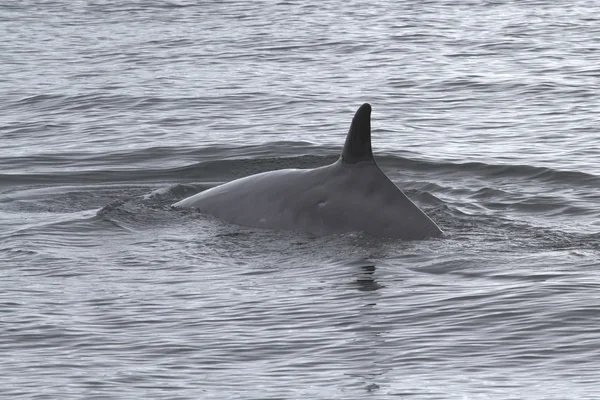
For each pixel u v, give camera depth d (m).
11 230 53.38
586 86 111.38
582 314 38.44
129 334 37.31
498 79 117.56
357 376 33.22
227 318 39.00
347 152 52.28
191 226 52.94
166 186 67.56
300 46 149.62
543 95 106.69
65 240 50.97
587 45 146.38
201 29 174.75
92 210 58.56
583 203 60.94
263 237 50.62
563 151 78.50
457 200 62.50
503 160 75.19
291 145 83.25
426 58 136.12
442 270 45.12
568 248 49.06
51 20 193.38
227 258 47.47
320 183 52.47
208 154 80.31
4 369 34.06
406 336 36.72
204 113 99.12
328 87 114.06
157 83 118.31
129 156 79.44
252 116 97.25
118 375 33.50
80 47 153.88
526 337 36.31
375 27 172.75
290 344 36.16
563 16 185.38
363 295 41.50
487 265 45.81
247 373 33.66
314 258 47.09
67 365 34.41
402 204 51.06
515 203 61.38
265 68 129.38
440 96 107.69
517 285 42.44
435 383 32.56
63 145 84.25
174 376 33.44
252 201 53.81
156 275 44.88
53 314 39.50
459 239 50.38
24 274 45.03
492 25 174.00
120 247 49.56
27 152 81.19
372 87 113.75
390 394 31.77
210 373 33.69
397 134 87.38
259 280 43.94
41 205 60.56
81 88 115.06
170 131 90.06
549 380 32.56
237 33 167.75
